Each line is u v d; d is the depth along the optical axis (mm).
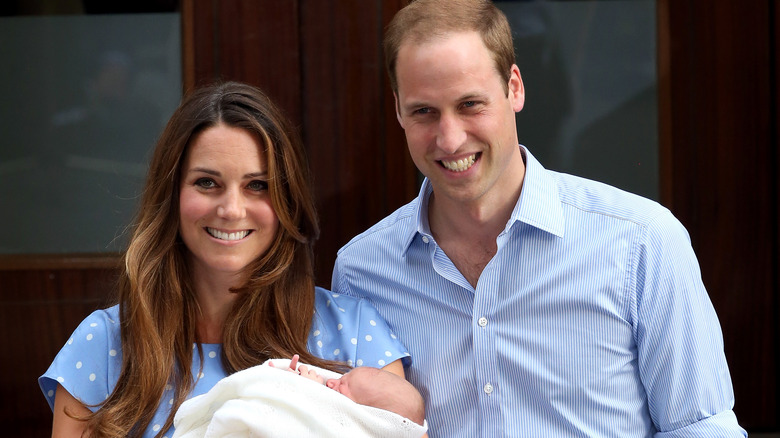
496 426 5578
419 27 5289
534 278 5574
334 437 5227
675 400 5445
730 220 7887
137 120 8039
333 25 7797
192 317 5902
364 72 7816
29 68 7992
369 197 7891
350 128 7848
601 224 5559
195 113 5648
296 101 7824
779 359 7906
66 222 8102
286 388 5316
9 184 8062
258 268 5836
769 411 7945
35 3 7941
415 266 5867
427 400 5766
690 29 7832
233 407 5254
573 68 7992
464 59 5184
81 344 5766
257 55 7797
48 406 8008
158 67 7992
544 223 5551
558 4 7965
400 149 7867
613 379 5504
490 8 5422
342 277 6199
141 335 5676
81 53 7992
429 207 5871
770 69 7805
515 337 5574
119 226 8094
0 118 8023
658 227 5488
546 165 8062
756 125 7836
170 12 7941
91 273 7996
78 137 8055
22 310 7980
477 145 5312
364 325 5883
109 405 5621
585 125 8023
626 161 8016
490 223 5656
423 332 5805
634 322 5480
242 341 5887
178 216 5832
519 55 8016
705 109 7859
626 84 7977
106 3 7957
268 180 5672
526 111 8047
